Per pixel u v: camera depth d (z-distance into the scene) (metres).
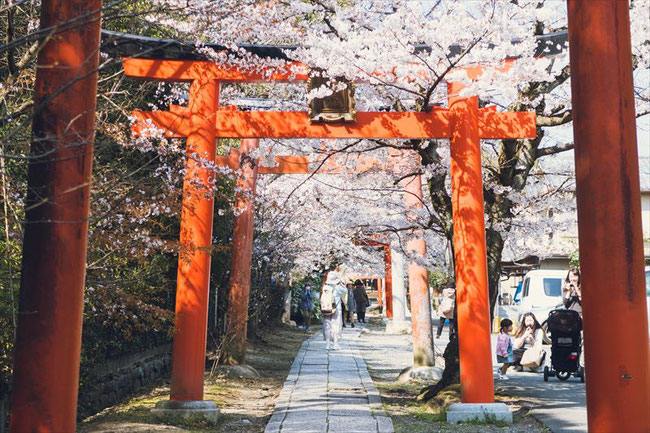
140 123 8.34
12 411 4.16
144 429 7.27
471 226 8.20
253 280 17.80
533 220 10.29
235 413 8.84
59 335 4.15
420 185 13.22
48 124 4.20
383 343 20.23
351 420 7.85
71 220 4.21
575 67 4.32
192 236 8.33
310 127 8.50
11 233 5.96
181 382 8.19
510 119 8.44
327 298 17.23
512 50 7.66
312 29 7.99
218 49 8.27
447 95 8.59
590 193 4.21
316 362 14.36
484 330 8.08
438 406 8.62
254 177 12.64
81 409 7.92
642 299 4.15
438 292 29.22
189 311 8.27
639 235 4.18
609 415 4.12
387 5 8.27
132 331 10.05
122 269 8.51
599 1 4.25
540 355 13.33
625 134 4.20
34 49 5.90
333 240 16.83
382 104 9.41
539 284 21.00
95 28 4.36
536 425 7.81
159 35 8.64
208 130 8.41
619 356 4.11
